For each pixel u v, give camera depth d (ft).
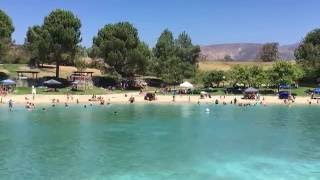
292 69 425.69
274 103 345.92
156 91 422.00
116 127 209.87
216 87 460.55
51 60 415.23
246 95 373.81
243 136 187.01
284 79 418.92
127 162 135.95
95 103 324.39
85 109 288.51
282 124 227.61
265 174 124.16
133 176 120.57
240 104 330.34
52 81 371.35
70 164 132.36
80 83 397.60
